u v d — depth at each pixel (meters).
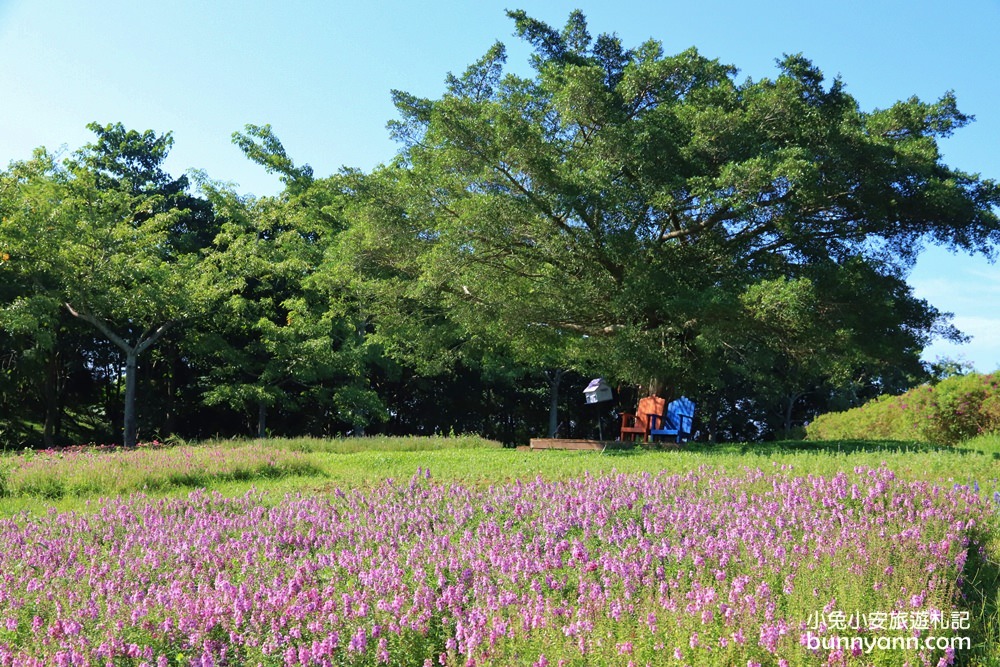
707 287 19.44
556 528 8.81
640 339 19.52
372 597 6.72
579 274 21.22
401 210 22.75
